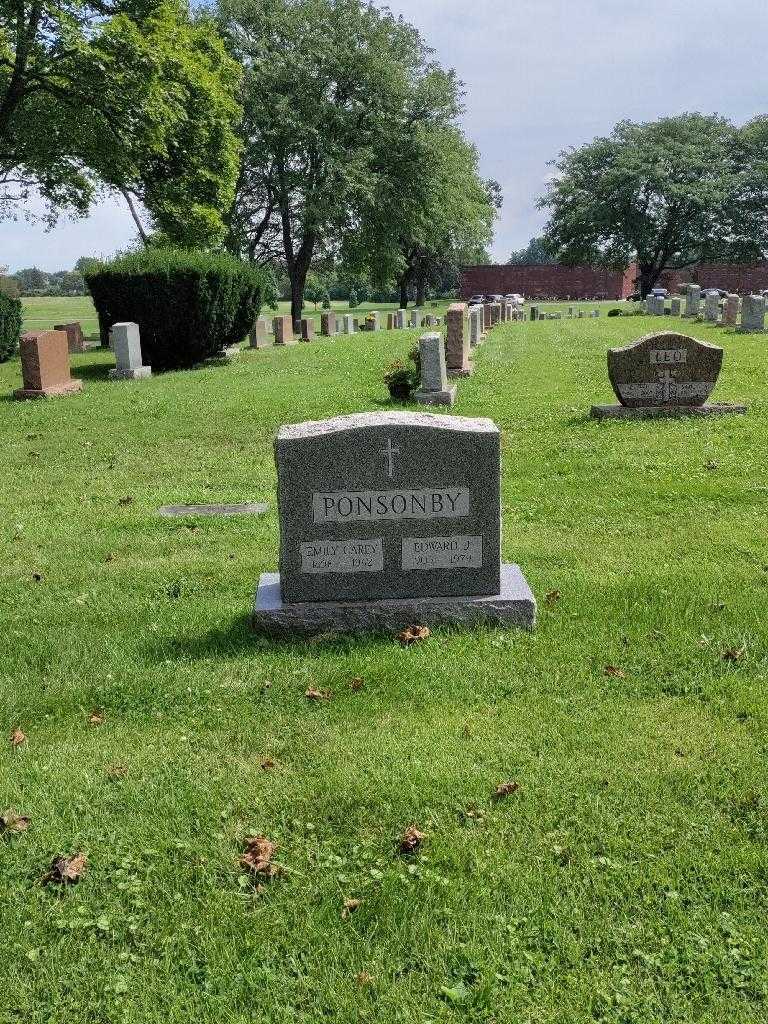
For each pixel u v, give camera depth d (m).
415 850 3.53
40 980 2.97
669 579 6.27
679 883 3.29
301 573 5.47
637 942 3.03
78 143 26.61
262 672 5.03
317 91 45.59
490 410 13.95
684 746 4.15
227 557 7.37
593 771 3.98
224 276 21.59
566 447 11.12
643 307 50.25
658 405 12.77
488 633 5.37
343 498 5.37
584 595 6.01
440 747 4.21
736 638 5.22
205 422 14.15
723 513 8.11
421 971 2.96
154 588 6.64
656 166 61.66
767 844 3.47
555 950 3.01
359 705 4.64
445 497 5.38
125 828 3.71
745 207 64.38
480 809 3.74
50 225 32.97
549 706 4.56
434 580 5.51
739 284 73.25
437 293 105.56
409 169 48.59
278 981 2.93
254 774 4.07
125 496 9.87
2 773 4.16
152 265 20.98
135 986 2.94
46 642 5.59
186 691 4.85
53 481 10.80
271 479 10.48
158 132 25.84
